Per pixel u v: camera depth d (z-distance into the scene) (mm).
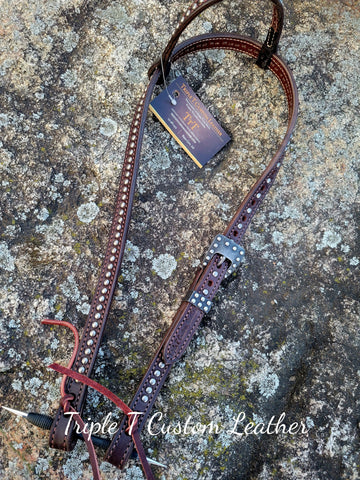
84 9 429
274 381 391
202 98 435
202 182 420
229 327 396
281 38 454
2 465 344
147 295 391
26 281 373
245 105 437
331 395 389
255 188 383
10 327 363
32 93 405
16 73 406
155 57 435
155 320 387
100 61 423
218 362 388
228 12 456
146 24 439
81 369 342
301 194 424
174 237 405
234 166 426
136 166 375
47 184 392
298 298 408
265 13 463
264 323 400
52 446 328
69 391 335
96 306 354
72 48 421
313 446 379
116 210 375
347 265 417
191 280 399
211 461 372
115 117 416
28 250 378
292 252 414
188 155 422
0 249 373
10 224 379
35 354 363
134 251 396
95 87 417
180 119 416
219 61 442
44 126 401
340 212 425
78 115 410
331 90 448
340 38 464
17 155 391
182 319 365
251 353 393
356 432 383
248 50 429
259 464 377
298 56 452
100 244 391
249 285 405
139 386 349
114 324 380
